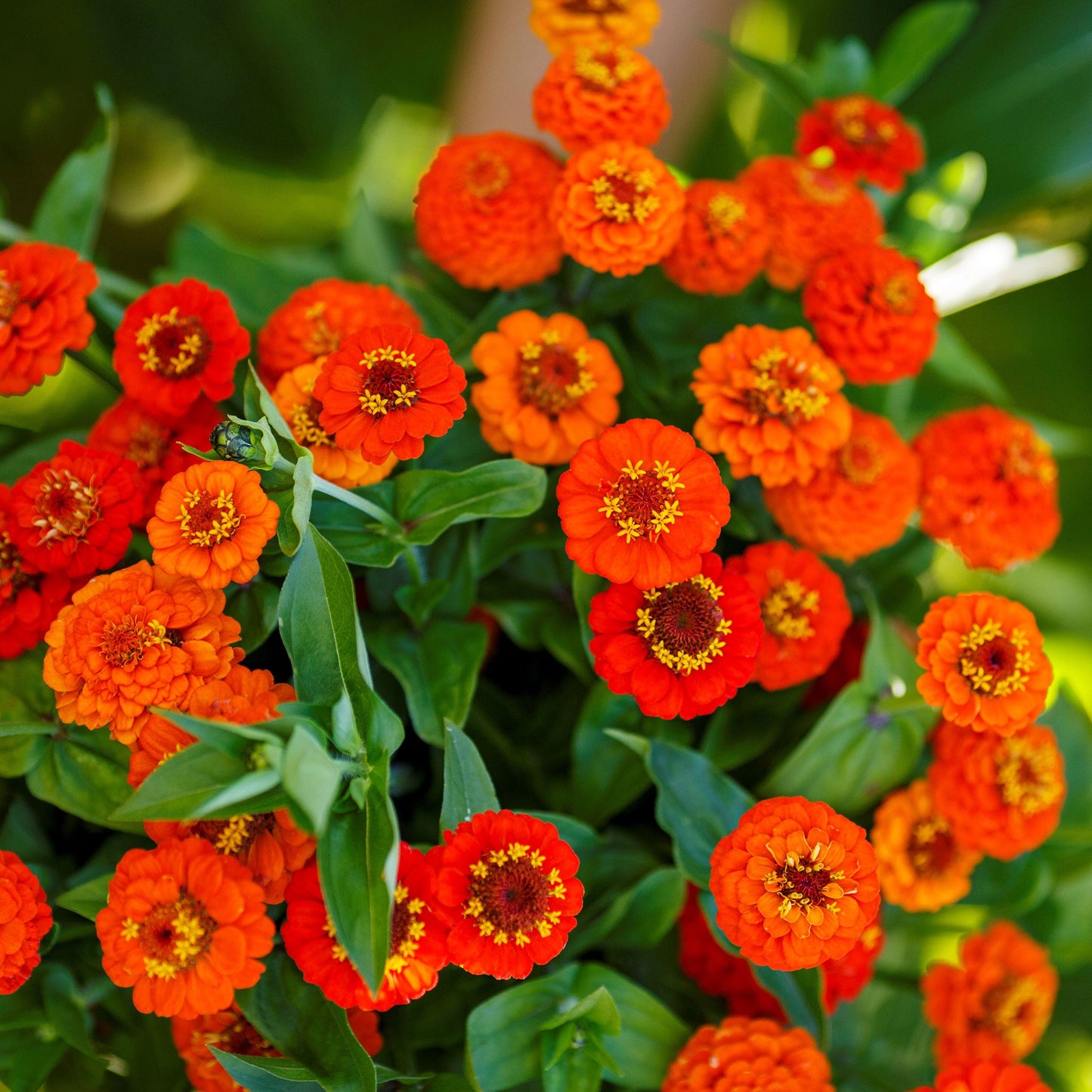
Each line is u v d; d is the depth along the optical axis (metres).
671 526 0.85
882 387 0.98
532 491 0.88
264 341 0.91
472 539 0.90
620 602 0.86
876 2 1.20
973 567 0.95
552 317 0.90
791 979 0.89
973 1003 0.93
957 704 0.87
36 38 1.14
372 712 0.84
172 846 0.82
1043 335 1.14
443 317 0.95
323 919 0.82
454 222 0.92
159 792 0.81
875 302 0.92
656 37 1.08
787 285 0.95
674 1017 0.88
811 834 0.84
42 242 0.95
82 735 0.87
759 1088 0.87
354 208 1.02
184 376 0.88
